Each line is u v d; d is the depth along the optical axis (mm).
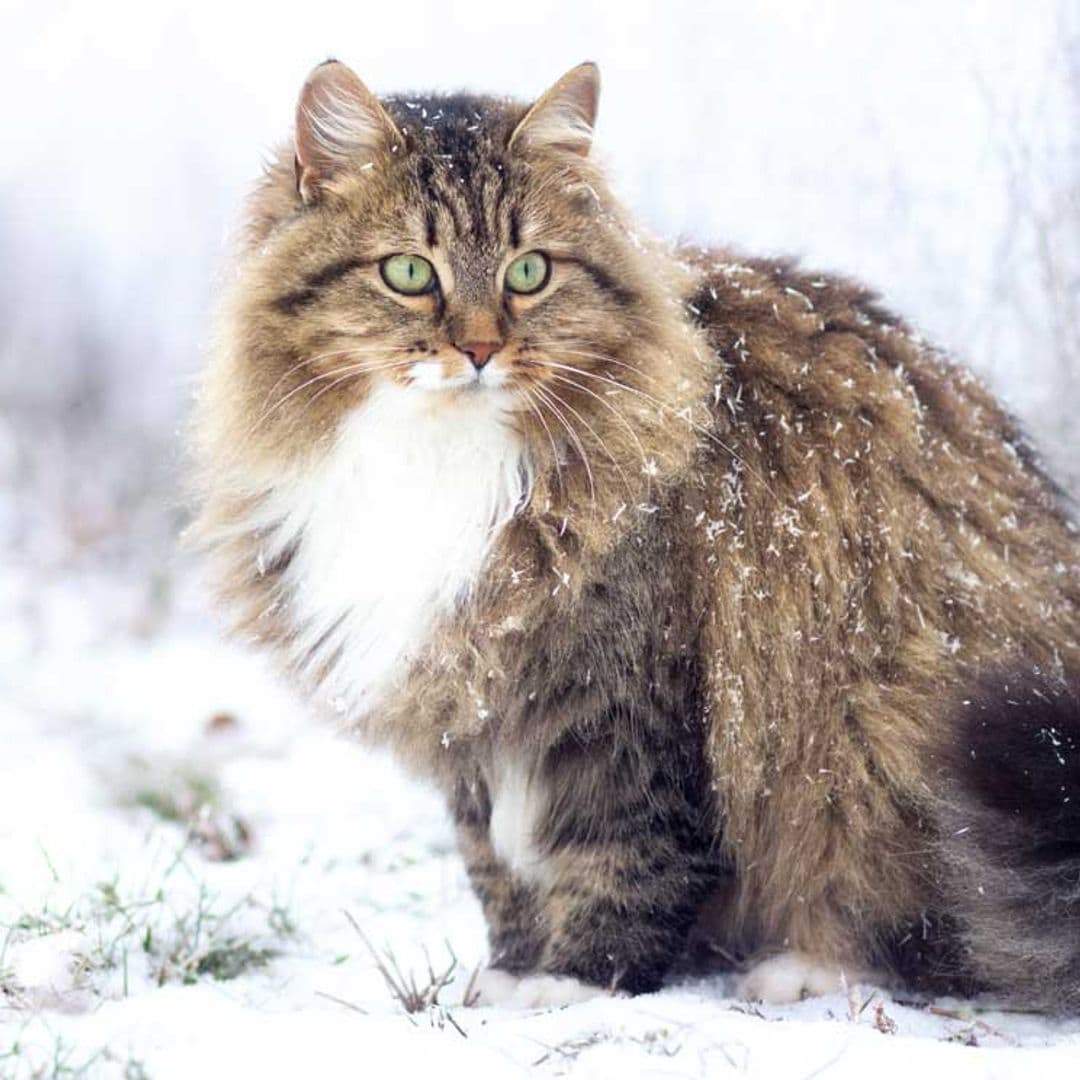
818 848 6512
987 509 6820
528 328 6203
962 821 5938
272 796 9602
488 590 6234
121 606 13711
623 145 12922
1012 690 5984
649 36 14578
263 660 7500
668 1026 5410
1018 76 10359
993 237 10344
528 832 6473
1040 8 10758
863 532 6496
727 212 12023
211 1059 5156
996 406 7453
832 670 6410
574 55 14766
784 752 6410
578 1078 5000
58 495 16406
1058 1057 5016
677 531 6316
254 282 6383
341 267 6230
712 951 6934
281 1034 5406
